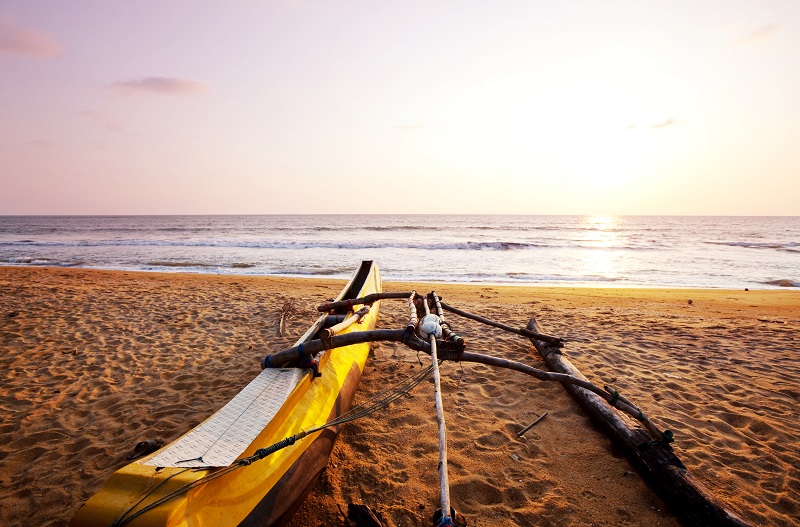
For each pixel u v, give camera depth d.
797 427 3.99
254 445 2.53
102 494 2.00
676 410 4.36
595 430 3.98
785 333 7.37
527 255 24.77
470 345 6.45
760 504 2.98
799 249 28.66
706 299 11.44
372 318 6.55
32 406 4.30
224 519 2.17
